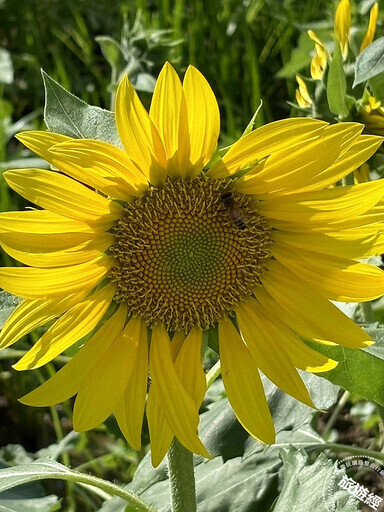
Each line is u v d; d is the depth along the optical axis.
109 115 0.19
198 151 0.19
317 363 0.19
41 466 0.20
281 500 0.21
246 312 0.20
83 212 0.18
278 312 0.20
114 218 0.19
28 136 0.18
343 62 0.24
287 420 0.22
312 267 0.20
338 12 0.24
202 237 0.20
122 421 0.19
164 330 0.20
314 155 0.19
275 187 0.19
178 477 0.20
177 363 0.20
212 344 0.20
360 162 0.19
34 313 0.19
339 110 0.23
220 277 0.20
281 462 0.24
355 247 0.19
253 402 0.19
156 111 0.18
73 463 0.34
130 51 0.32
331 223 0.19
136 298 0.20
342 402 0.31
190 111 0.18
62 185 0.18
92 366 0.19
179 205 0.20
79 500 0.33
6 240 0.18
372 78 0.23
